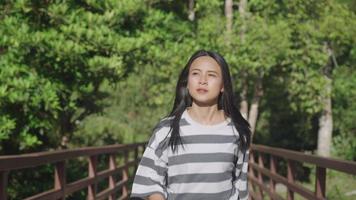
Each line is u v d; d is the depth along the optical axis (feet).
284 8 61.36
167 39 43.39
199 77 9.82
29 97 31.04
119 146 32.96
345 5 61.67
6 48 33.83
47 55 33.24
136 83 69.31
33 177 34.45
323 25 58.49
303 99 62.64
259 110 77.71
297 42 60.18
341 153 67.36
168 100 58.65
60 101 35.94
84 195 36.99
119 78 38.22
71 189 20.51
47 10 34.71
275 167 29.37
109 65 34.65
